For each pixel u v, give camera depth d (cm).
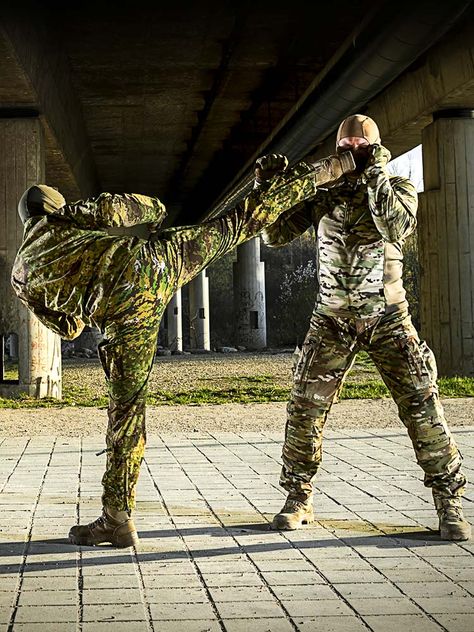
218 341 6819
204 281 5212
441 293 2034
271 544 555
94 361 3400
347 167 570
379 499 691
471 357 2023
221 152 3269
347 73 1686
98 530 554
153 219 562
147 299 542
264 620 416
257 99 2434
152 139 3136
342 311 590
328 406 602
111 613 426
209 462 887
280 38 1917
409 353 581
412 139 2391
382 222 567
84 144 2864
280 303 6544
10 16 1352
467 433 1097
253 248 4316
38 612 427
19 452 974
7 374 2578
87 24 1792
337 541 562
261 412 1409
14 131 1777
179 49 1992
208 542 561
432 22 1372
